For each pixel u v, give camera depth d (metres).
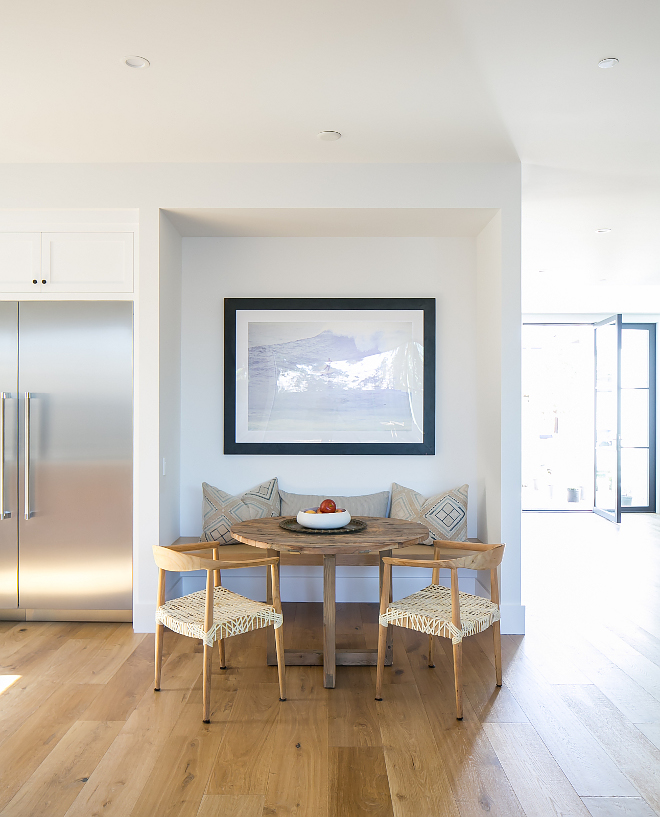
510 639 3.67
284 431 4.39
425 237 4.39
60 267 3.79
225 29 2.33
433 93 2.83
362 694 2.93
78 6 2.18
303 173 3.71
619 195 4.19
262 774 2.26
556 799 2.12
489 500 4.04
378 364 4.39
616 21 2.28
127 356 3.80
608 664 3.30
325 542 2.92
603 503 8.08
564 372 8.64
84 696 2.88
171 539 4.09
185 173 3.71
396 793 2.15
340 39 2.40
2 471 3.79
